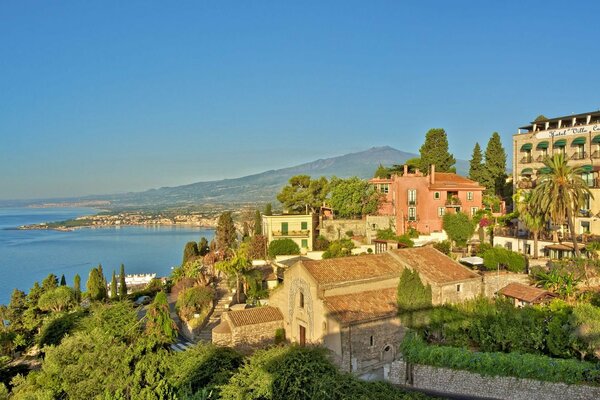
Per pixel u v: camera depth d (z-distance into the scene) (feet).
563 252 199.52
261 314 167.32
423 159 355.97
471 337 138.62
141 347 114.42
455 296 163.53
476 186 278.26
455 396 123.24
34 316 220.23
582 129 226.79
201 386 105.29
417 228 271.90
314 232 290.35
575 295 155.74
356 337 142.10
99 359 103.60
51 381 104.06
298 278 160.15
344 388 93.61
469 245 244.83
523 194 235.40
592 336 118.62
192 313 203.41
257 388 93.45
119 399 91.91
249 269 237.25
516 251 223.10
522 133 259.19
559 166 182.50
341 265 162.71
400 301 152.05
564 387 113.39
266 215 293.02
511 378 118.73
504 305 146.61
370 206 286.46
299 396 92.84
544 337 128.06
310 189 326.44
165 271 521.24
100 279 283.38
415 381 129.90
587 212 209.97
